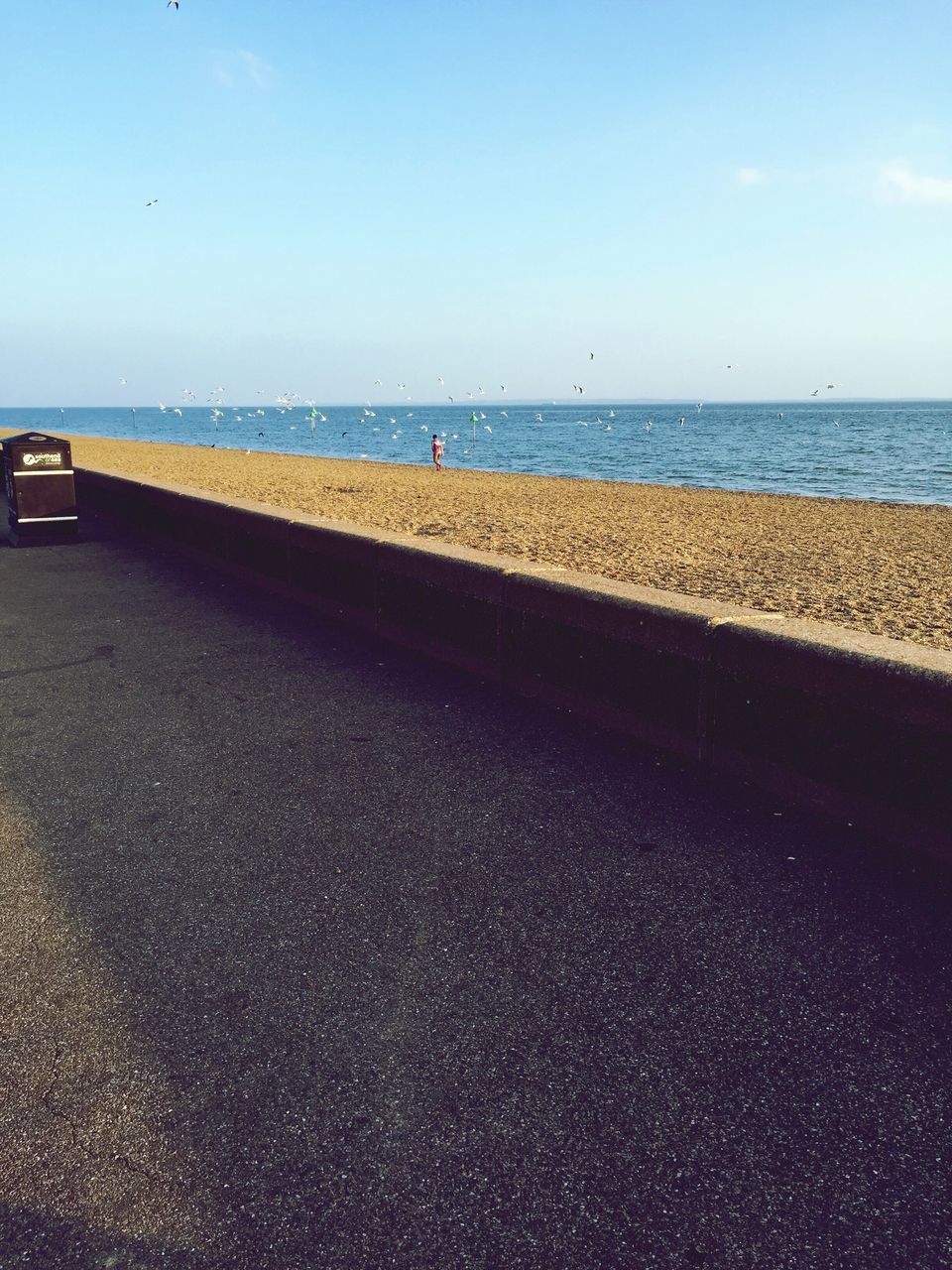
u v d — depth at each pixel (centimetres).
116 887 318
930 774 334
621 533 1538
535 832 358
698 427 13288
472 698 536
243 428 14338
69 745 456
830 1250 180
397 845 348
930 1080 225
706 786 405
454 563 588
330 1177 197
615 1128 210
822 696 371
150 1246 181
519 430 12681
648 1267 177
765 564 1238
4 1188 195
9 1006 254
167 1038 241
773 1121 212
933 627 838
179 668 597
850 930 291
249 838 354
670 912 301
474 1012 250
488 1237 183
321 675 582
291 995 258
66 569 973
